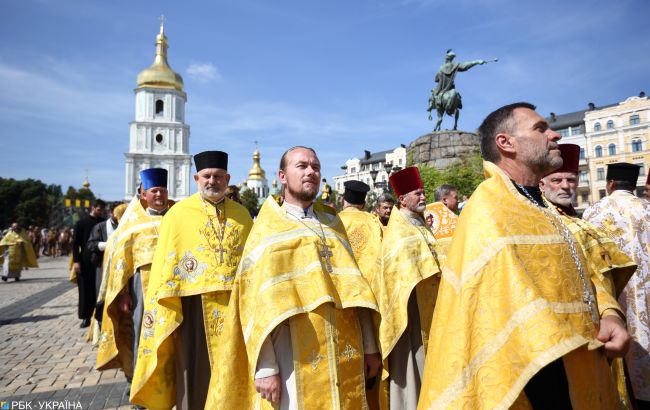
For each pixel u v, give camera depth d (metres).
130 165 63.62
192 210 4.27
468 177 17.39
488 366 1.78
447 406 1.83
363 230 5.48
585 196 58.72
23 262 18.36
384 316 3.91
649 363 3.78
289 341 2.78
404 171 4.39
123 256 4.91
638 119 55.22
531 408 1.99
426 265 4.00
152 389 3.88
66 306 12.07
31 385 5.70
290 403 2.68
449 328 1.94
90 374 6.16
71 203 45.16
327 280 2.82
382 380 3.77
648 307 3.88
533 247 1.94
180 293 3.87
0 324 9.69
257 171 90.12
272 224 3.00
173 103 66.31
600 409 1.86
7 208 76.25
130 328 5.30
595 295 2.11
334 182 90.44
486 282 1.89
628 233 4.04
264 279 2.76
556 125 62.03
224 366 2.84
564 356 1.88
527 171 2.27
